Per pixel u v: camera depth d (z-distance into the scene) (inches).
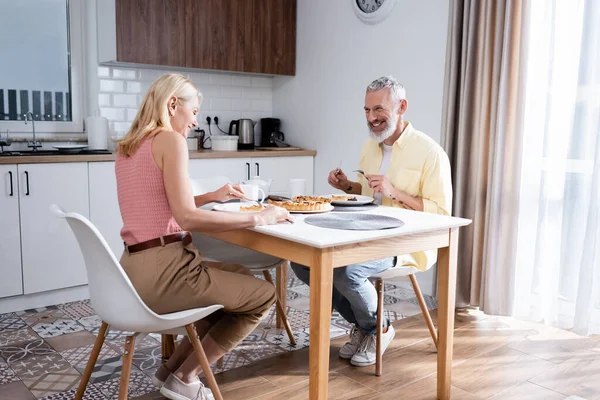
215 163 153.6
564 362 101.2
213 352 78.2
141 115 74.0
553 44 114.8
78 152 135.6
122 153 73.4
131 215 71.6
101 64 153.4
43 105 148.9
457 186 127.0
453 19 126.5
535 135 119.0
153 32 147.4
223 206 84.6
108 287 64.7
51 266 128.3
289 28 175.6
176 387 78.4
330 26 165.5
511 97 118.1
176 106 75.3
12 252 122.5
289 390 88.9
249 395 87.0
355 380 92.9
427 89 139.9
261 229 71.5
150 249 70.5
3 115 142.9
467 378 94.3
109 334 111.4
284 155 167.0
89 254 64.4
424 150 99.3
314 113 173.6
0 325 116.3
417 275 146.6
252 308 75.7
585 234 109.3
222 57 161.2
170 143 69.4
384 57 150.1
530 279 121.8
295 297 137.3
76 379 91.4
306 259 68.3
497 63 119.0
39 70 147.3
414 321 121.2
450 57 127.9
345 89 162.2
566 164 115.3
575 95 112.9
